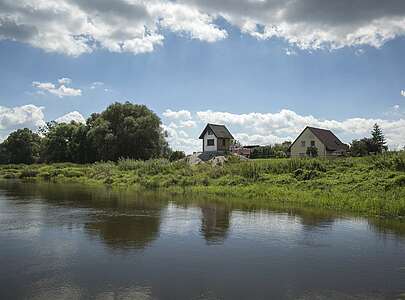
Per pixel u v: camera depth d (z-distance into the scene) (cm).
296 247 1327
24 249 1255
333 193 2531
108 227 1638
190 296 870
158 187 3653
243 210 2180
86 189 3669
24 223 1723
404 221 1841
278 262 1148
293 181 3061
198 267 1084
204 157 6231
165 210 2172
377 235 1526
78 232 1530
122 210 2166
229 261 1148
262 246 1334
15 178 5759
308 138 7000
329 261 1165
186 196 2948
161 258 1167
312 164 3347
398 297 890
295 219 1877
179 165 4538
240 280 984
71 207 2291
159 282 955
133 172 4747
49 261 1120
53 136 8450
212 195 2966
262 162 3816
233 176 3522
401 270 1086
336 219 1881
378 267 1112
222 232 1557
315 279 1002
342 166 3247
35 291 884
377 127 5788
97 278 977
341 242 1405
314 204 2359
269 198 2677
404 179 2444
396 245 1365
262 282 972
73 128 8456
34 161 10119
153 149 7256
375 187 2495
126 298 850
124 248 1280
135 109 7512
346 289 935
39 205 2383
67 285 924
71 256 1175
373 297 888
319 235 1520
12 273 1009
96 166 5694
